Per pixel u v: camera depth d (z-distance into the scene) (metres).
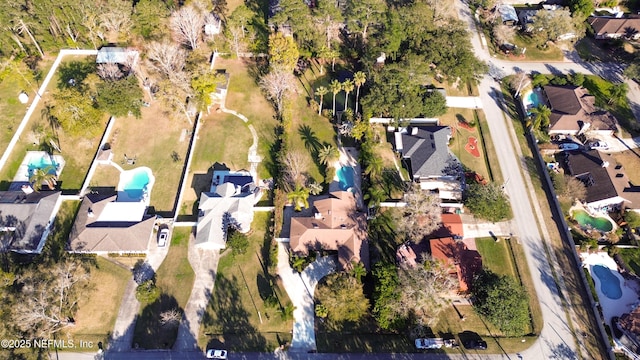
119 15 109.12
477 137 101.88
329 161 93.69
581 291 79.56
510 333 71.50
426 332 74.81
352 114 101.44
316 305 75.81
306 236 81.88
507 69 116.62
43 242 82.44
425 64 101.81
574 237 86.00
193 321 75.31
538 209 90.25
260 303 77.38
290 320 75.62
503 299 71.31
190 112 102.94
